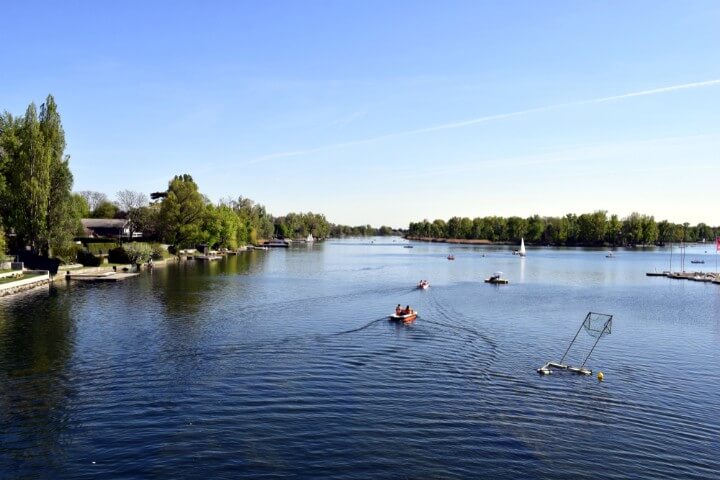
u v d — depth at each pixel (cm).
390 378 4247
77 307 7375
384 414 3481
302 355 4900
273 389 3944
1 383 4047
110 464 2777
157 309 7269
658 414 3594
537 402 3766
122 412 3475
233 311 7169
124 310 7162
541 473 2761
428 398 3797
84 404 3616
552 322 6700
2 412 3466
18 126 11544
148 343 5294
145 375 4256
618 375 4447
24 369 4409
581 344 5509
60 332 5772
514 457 2928
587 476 2744
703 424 3441
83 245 13875
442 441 3098
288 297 8594
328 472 2717
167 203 16725
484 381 4212
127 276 11412
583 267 16412
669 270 15650
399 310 6844
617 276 13438
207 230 18588
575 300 8831
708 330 6356
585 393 3975
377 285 10531
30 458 2844
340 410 3538
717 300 9075
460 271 14375
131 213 19625
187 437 3097
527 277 12912
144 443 3019
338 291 9475
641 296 9506
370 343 5394
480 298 8894
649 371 4588
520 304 8244
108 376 4225
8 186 10694
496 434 3212
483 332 6025
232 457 2859
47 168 10619
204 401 3678
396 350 5125
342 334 5794
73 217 11450
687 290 10556
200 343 5312
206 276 11875
